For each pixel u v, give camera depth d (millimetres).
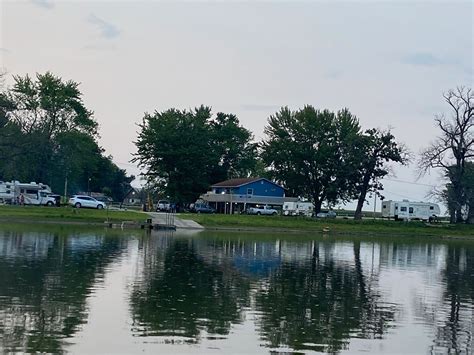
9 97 82438
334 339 15977
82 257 31172
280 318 18141
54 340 14281
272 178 101750
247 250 41750
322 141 96812
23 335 14570
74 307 17953
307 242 54906
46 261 28672
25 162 82688
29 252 32375
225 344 14852
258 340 15406
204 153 97500
